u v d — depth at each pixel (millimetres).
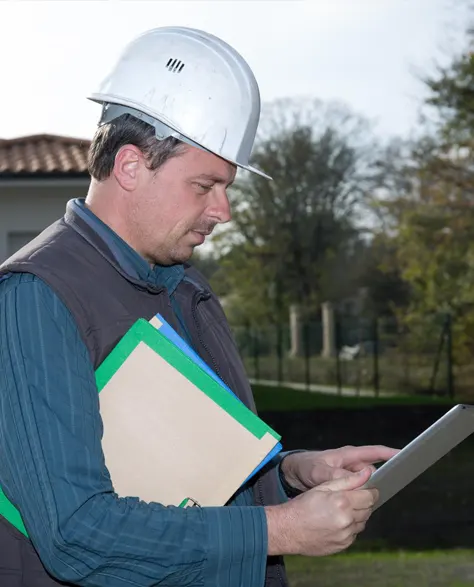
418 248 26641
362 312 33156
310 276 33750
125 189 1904
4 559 1816
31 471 1668
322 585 6191
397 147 30922
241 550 1750
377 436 17078
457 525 8438
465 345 24797
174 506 1764
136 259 1926
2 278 1806
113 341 1843
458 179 25219
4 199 20094
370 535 7984
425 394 23609
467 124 23797
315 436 16938
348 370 26078
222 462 1844
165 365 1839
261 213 33750
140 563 1700
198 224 1942
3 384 1721
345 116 33094
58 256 1839
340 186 33469
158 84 1891
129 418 1826
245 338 27281
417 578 6383
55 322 1748
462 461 12227
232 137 1896
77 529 1653
